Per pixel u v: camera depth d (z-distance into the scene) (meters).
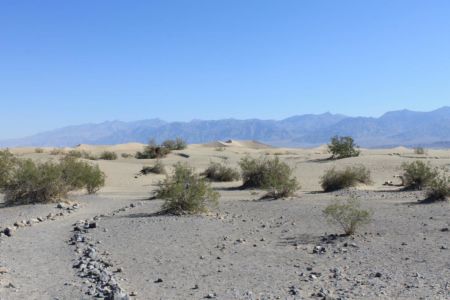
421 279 9.96
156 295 9.39
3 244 14.30
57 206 22.08
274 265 11.59
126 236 15.17
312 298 8.92
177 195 19.53
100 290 9.45
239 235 15.15
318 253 12.64
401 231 14.91
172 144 71.31
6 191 24.22
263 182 29.20
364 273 10.65
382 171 37.22
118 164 45.56
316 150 75.94
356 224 15.76
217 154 59.88
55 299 9.08
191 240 14.48
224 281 10.33
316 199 22.98
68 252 13.12
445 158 44.88
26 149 70.19
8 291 9.54
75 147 87.00
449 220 16.36
